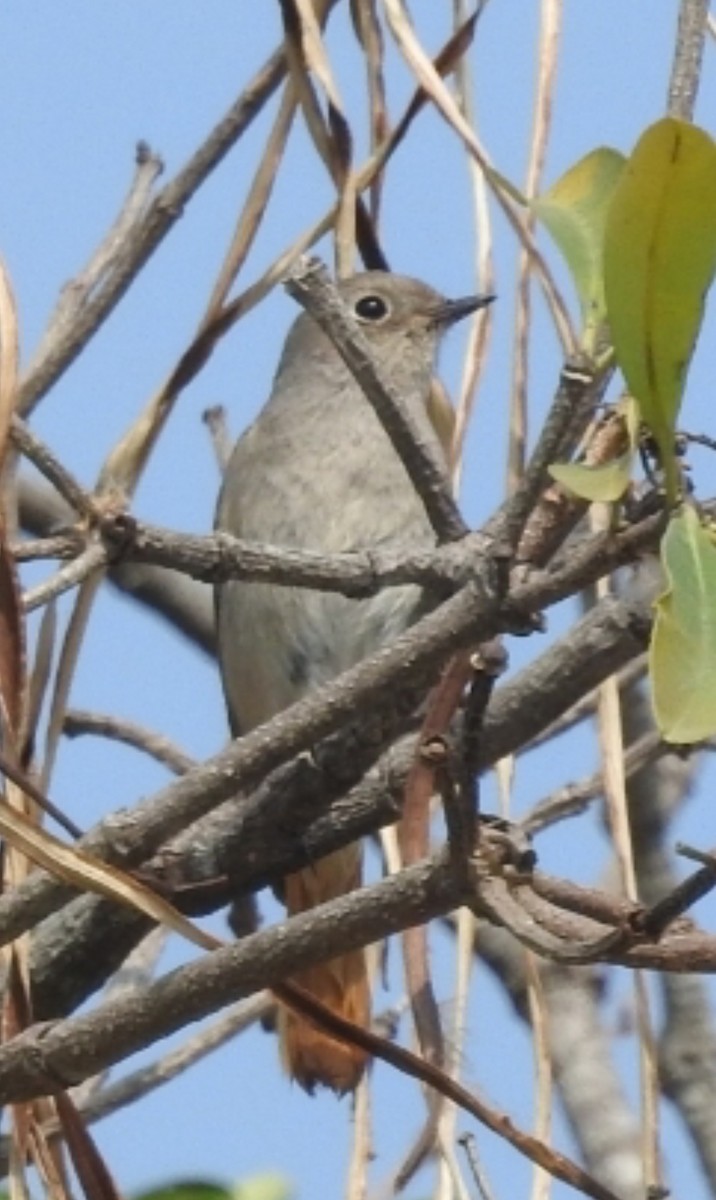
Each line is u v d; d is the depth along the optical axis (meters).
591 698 8.09
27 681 6.40
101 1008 5.77
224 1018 7.83
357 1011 8.02
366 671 5.55
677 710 4.52
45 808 5.96
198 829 7.20
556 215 5.36
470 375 7.36
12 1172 6.32
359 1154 6.79
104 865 5.62
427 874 5.32
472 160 7.32
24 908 5.91
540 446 5.18
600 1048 8.55
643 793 8.95
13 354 5.82
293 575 5.75
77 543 6.09
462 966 6.99
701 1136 8.45
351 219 7.66
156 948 7.90
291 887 9.18
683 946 4.97
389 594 10.42
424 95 7.68
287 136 7.63
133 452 7.24
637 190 4.53
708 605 4.61
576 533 6.65
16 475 7.30
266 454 10.95
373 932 5.43
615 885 8.38
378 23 7.93
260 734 5.71
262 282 7.43
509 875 5.28
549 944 5.07
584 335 5.22
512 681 6.32
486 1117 5.64
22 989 6.39
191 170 7.83
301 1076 7.75
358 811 7.18
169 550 5.72
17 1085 5.87
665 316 4.62
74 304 7.79
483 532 5.82
